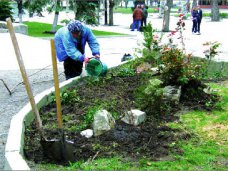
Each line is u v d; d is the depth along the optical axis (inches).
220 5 2600.9
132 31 1043.3
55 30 936.9
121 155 166.2
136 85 282.5
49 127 201.6
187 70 244.7
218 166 156.3
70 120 212.7
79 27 301.4
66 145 163.8
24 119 203.8
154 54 282.0
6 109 273.9
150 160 160.6
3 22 808.9
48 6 1041.5
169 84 244.5
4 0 908.0
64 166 160.1
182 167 153.7
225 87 281.9
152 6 3161.9
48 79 373.1
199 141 181.2
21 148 165.5
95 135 185.8
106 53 599.2
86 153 169.6
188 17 1721.2
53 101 250.1
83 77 303.0
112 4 1323.8
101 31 1008.2
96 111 203.0
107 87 282.7
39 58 495.5
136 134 184.9
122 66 349.4
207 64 322.7
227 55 482.6
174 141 179.9
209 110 226.5
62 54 317.4
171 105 232.7
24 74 167.9
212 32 1071.0
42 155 170.4
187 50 541.6
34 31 962.7
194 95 244.8
